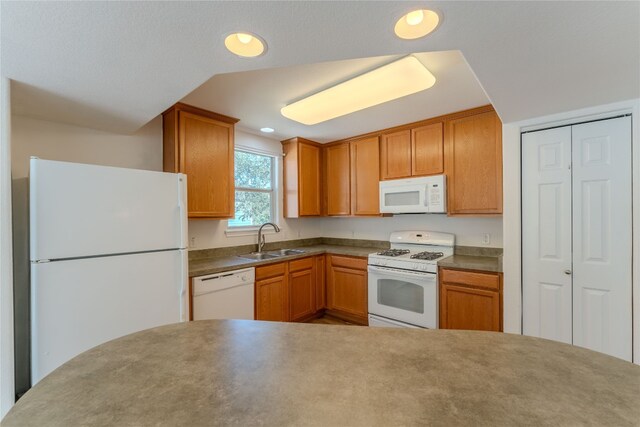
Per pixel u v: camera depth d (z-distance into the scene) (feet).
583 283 6.26
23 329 5.66
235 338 3.44
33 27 3.53
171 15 3.36
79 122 7.00
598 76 4.70
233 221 10.92
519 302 7.00
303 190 11.93
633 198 5.72
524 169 6.95
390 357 2.93
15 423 2.00
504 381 2.48
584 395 2.27
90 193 5.36
